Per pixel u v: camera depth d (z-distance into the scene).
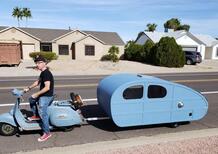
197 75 21.73
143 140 6.15
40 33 40.31
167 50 30.16
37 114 6.43
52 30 42.06
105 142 6.12
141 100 6.73
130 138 6.43
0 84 14.68
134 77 7.26
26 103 9.68
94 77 18.89
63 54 39.44
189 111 7.25
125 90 6.59
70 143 6.06
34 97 6.07
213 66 33.44
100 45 39.59
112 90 6.64
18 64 27.94
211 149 5.50
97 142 6.13
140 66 29.80
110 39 43.00
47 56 34.28
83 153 5.29
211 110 9.50
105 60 38.25
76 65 28.83
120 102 6.59
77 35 39.50
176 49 30.14
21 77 18.38
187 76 20.75
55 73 21.75
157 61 31.22
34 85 6.31
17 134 6.50
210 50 50.22
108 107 6.71
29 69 23.98
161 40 31.22
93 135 6.63
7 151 5.56
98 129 7.09
